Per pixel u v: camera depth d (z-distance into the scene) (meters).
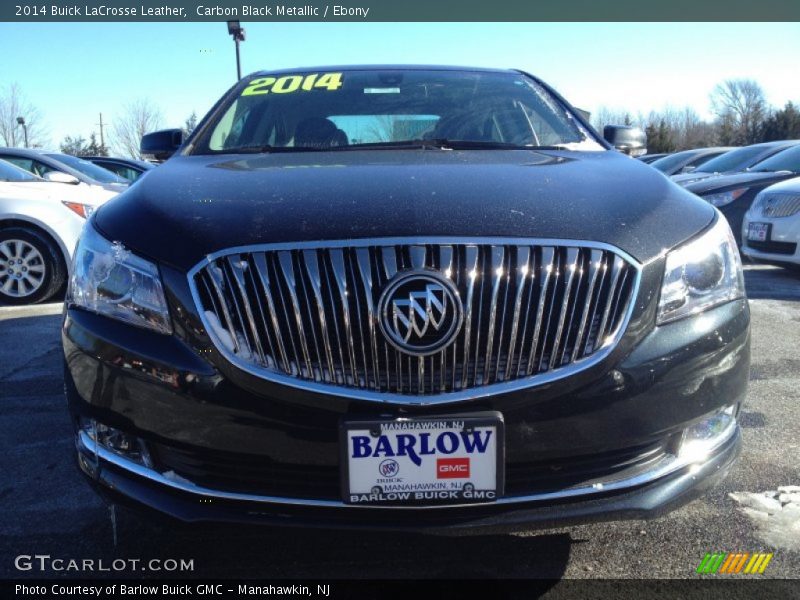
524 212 1.83
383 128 3.02
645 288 1.81
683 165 15.12
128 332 1.83
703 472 1.93
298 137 2.98
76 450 2.00
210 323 1.74
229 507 1.79
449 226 1.76
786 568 2.09
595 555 2.17
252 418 1.73
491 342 1.71
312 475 1.77
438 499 1.73
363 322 1.70
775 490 2.56
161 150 3.42
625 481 1.84
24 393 3.71
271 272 1.73
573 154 2.68
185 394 1.75
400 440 1.70
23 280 6.13
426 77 3.43
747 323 2.02
